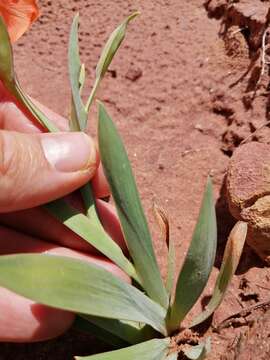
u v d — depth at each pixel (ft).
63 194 0.32
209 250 0.28
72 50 0.33
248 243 0.34
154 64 0.48
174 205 0.40
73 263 0.26
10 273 0.24
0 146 0.29
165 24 0.51
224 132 0.43
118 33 0.34
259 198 0.33
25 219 0.35
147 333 0.32
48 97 0.49
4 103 0.38
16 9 0.30
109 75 0.48
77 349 0.35
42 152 0.31
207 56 0.48
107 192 0.37
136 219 0.29
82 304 0.26
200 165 0.42
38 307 0.32
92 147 0.32
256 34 0.45
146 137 0.45
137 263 0.31
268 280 0.33
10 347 0.35
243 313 0.32
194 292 0.30
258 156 0.34
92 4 0.54
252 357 0.30
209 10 0.51
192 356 0.29
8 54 0.30
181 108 0.45
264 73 0.42
